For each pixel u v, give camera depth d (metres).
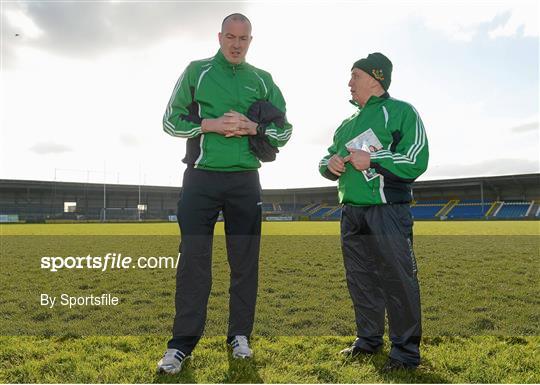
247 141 2.76
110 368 2.51
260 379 2.35
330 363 2.60
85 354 2.78
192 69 2.85
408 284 2.55
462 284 5.53
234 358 2.67
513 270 6.75
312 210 58.91
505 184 49.31
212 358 2.68
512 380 2.34
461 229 21.66
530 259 8.19
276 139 2.74
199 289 2.69
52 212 52.84
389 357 2.55
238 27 2.69
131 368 2.52
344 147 2.84
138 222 43.47
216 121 2.63
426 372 2.47
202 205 2.75
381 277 2.63
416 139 2.64
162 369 2.42
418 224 30.09
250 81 2.88
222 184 2.75
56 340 3.12
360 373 2.45
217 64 2.87
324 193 62.00
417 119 2.70
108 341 3.07
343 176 2.78
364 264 2.81
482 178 48.00
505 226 25.39
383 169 2.56
